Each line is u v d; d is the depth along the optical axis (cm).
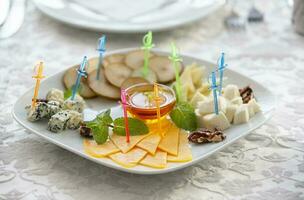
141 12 97
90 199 62
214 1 99
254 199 62
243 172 66
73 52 92
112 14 96
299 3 94
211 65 82
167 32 98
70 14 96
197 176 65
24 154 68
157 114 68
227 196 62
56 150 69
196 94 75
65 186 64
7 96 80
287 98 79
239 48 93
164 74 81
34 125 70
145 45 79
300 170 66
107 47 93
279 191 63
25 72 86
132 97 73
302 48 92
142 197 62
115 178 65
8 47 93
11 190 63
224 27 100
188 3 99
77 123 70
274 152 69
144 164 63
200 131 68
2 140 71
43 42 95
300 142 71
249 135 72
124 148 65
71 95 76
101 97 78
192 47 93
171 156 65
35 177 65
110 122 68
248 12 104
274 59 89
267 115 72
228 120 71
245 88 75
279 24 101
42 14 104
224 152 69
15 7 103
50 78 79
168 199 62
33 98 71
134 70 82
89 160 67
